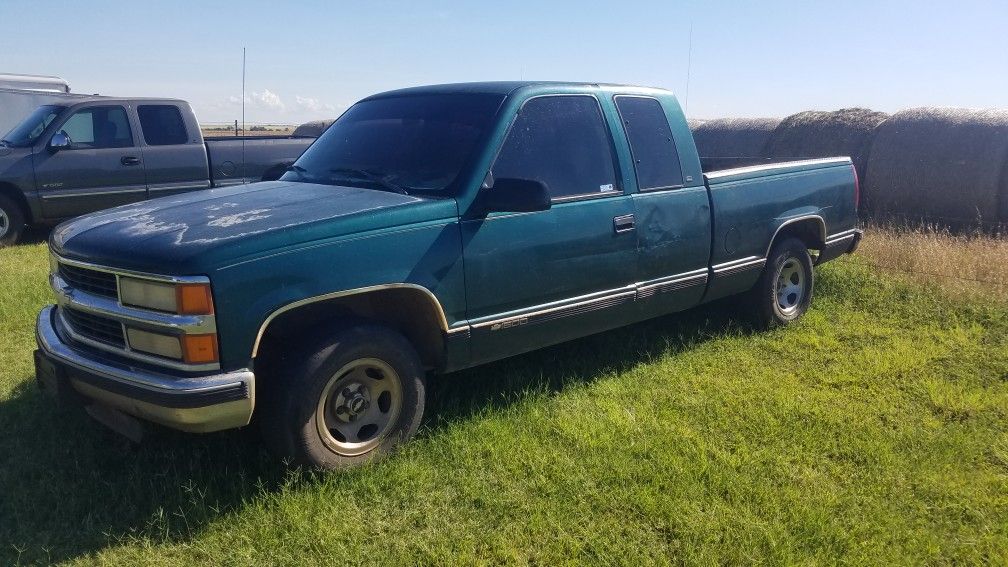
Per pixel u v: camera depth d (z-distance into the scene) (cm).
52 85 1464
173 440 390
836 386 484
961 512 339
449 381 471
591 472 363
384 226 353
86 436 394
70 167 962
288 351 341
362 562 298
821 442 402
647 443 392
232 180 1093
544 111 434
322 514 323
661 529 323
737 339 567
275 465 353
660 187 482
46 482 350
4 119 1284
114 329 334
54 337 365
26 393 452
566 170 434
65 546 307
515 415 425
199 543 309
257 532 316
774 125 1271
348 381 357
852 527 323
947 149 985
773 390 470
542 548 309
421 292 366
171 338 309
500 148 405
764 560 301
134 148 1007
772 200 564
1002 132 945
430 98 454
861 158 1080
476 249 385
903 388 480
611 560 300
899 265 736
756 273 562
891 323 616
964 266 704
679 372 499
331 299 348
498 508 332
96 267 334
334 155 451
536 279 414
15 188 934
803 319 621
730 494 347
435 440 390
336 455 354
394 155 424
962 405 448
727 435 409
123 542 310
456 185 387
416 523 326
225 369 313
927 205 1014
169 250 312
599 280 446
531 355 521
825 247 630
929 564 304
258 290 317
